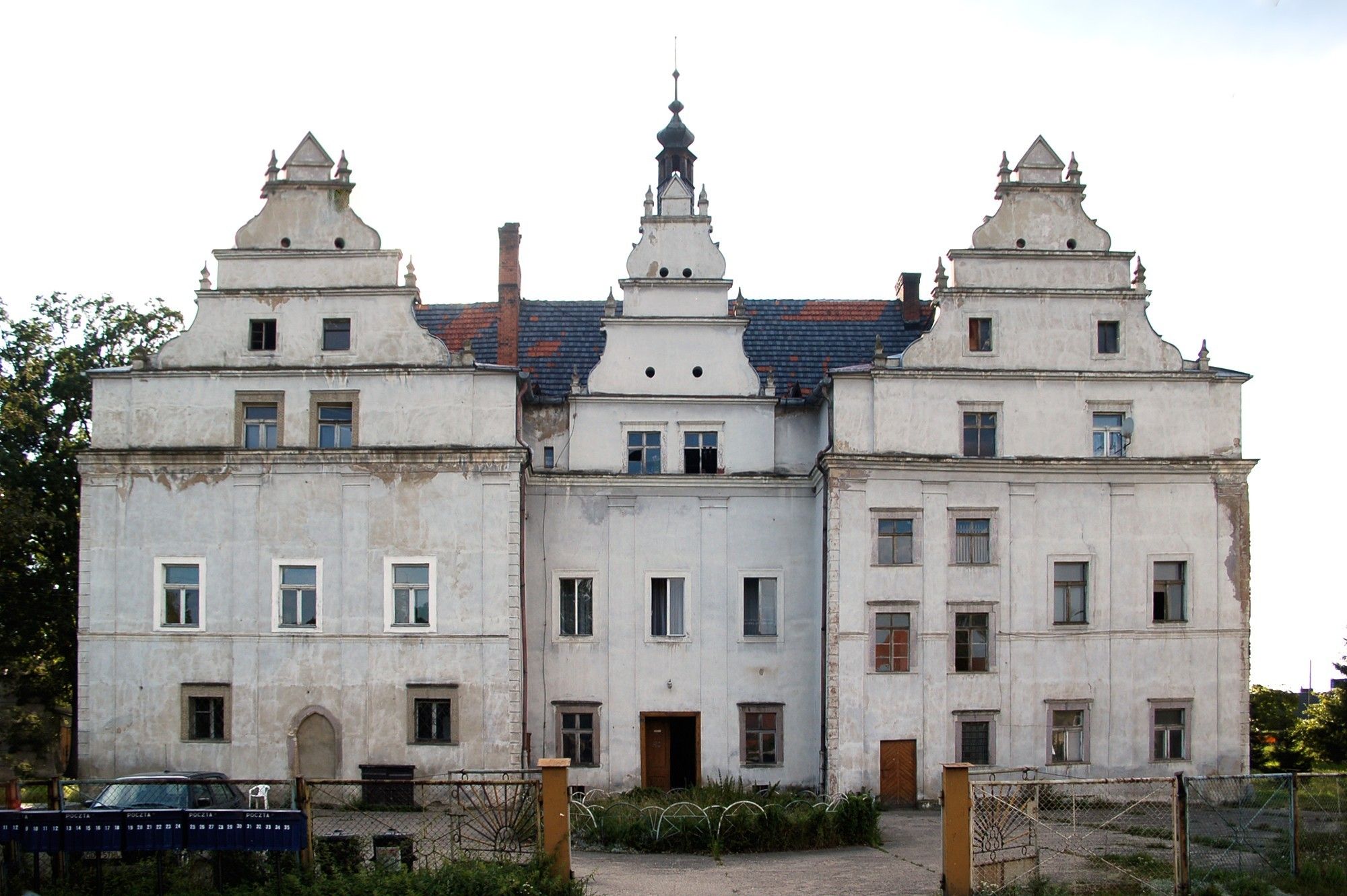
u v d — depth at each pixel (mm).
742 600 36219
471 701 33156
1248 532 35312
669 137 42062
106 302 40625
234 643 33375
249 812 19562
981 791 20844
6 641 38062
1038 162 36094
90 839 19266
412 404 34094
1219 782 34188
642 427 36531
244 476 33844
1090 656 34656
